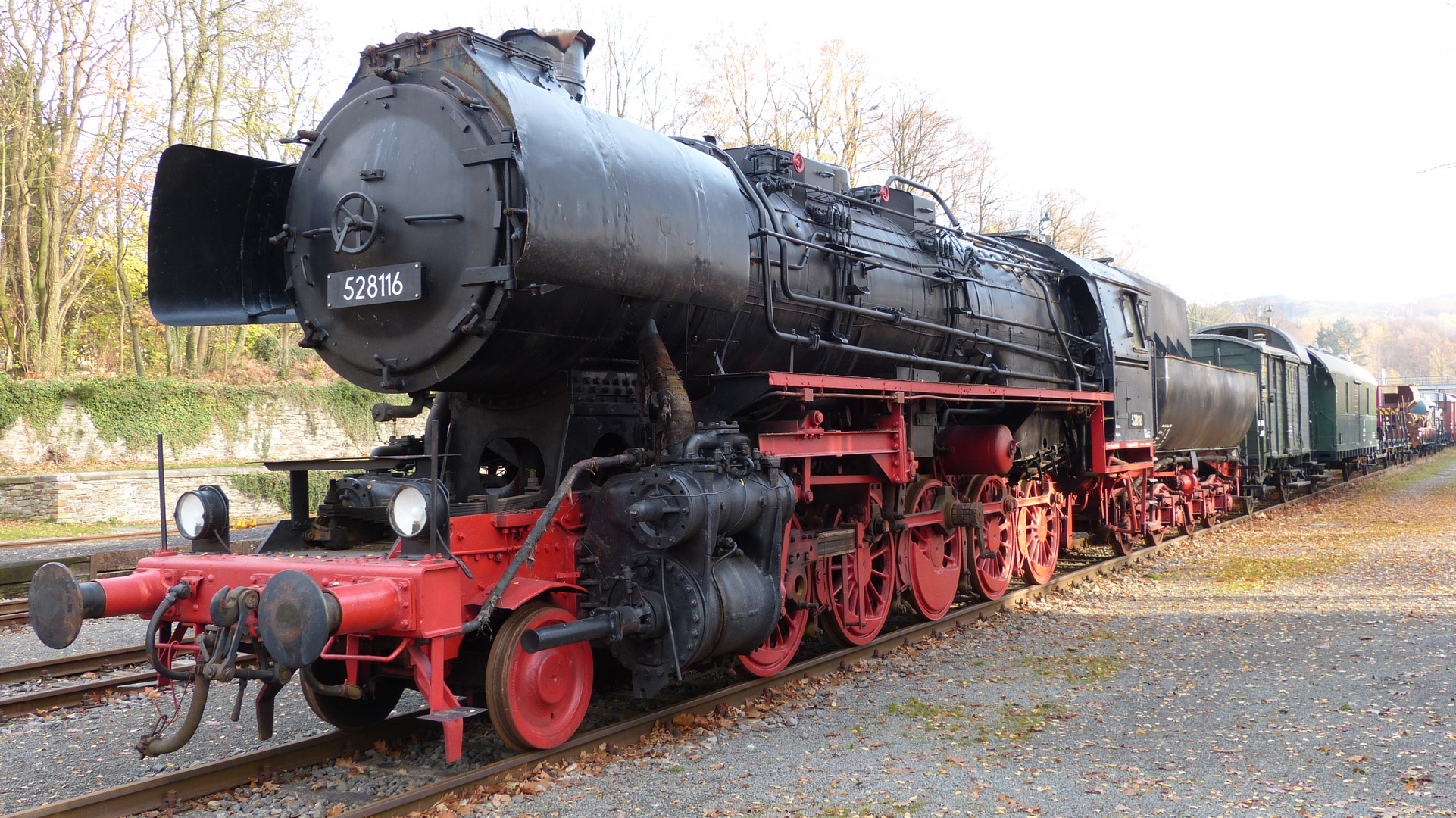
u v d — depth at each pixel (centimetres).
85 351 3316
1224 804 456
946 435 918
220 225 610
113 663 791
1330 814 444
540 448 571
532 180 471
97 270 2909
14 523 2027
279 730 596
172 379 2638
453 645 468
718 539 565
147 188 2772
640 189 543
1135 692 654
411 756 537
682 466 544
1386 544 1388
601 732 536
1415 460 4059
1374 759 517
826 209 769
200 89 2891
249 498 2277
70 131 2625
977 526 898
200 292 602
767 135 3022
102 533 1877
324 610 408
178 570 507
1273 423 1970
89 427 2467
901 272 851
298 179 577
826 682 686
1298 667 715
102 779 519
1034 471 1065
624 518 534
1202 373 1464
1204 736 559
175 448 2597
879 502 795
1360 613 906
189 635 547
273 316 631
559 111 518
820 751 536
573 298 527
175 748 458
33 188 2622
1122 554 1267
